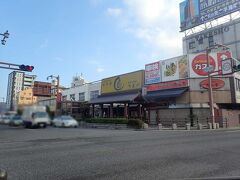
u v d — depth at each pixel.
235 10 44.28
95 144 13.30
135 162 8.38
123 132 22.50
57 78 26.58
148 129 27.67
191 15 52.00
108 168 7.59
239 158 8.90
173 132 22.16
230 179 5.40
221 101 31.91
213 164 7.95
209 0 48.62
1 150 11.55
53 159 9.17
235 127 30.77
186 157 9.16
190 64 32.84
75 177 6.64
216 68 32.53
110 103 37.88
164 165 7.86
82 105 29.89
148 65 37.28
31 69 18.95
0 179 3.21
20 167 7.89
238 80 33.94
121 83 40.81
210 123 28.08
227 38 48.59
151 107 35.91
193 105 31.64
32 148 12.13
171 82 33.97
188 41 55.69
